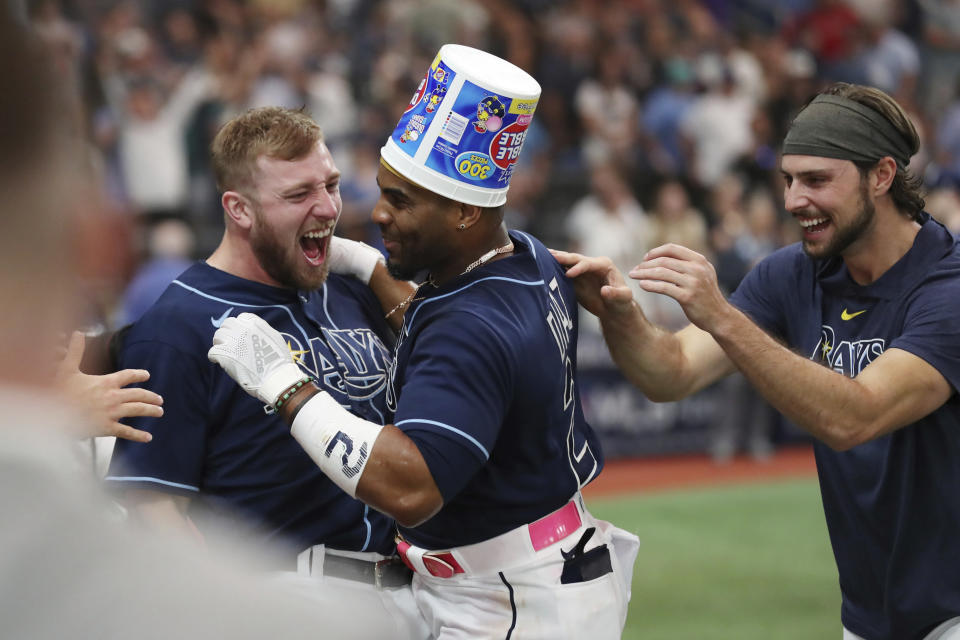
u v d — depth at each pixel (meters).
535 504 2.87
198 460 3.14
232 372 2.71
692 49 13.58
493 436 2.59
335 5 12.62
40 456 0.60
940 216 10.09
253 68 11.04
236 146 3.17
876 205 3.28
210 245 10.27
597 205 11.43
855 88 3.31
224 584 0.65
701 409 11.30
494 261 2.80
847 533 3.49
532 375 2.69
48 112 0.62
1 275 0.62
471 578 2.90
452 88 2.62
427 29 12.54
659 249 3.07
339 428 2.57
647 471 10.62
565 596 2.87
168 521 3.06
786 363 2.99
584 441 3.10
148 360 3.10
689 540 8.16
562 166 12.57
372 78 11.92
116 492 3.06
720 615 6.50
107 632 0.61
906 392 3.09
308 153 3.18
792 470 10.66
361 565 3.23
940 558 3.25
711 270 3.04
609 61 13.01
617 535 3.17
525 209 11.79
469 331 2.59
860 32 14.79
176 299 3.20
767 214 11.85
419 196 2.67
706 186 12.76
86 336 3.14
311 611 0.66
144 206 10.02
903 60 14.78
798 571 7.37
